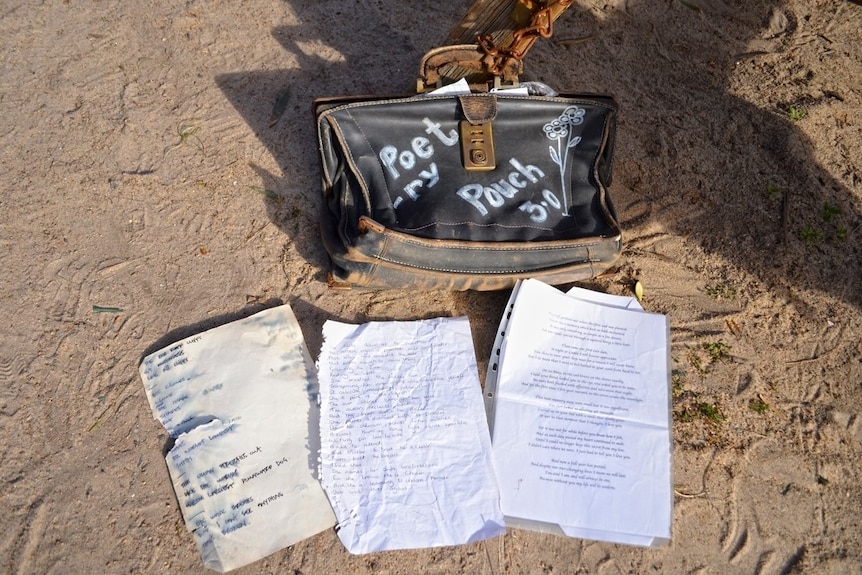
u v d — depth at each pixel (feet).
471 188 5.02
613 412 5.03
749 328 5.62
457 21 7.03
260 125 6.15
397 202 4.94
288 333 5.17
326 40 6.72
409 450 4.76
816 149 6.64
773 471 5.05
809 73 7.19
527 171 5.15
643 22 7.36
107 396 4.91
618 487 4.78
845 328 5.70
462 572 4.53
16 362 4.98
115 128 6.02
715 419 5.20
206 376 4.98
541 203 5.09
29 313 5.16
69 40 6.47
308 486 4.67
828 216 6.25
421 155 5.05
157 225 5.60
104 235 5.53
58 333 5.10
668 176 6.32
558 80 6.78
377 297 5.41
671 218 6.10
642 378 5.18
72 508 4.54
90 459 4.69
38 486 4.59
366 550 4.50
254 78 6.41
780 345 5.57
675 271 5.84
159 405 4.89
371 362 5.07
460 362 5.10
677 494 4.91
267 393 4.94
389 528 4.55
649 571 4.65
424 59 5.34
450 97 5.08
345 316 5.32
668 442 4.96
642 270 5.81
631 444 4.92
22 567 4.35
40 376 4.94
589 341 5.26
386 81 6.54
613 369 5.18
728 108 6.83
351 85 6.47
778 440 5.16
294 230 5.65
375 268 4.83
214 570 4.43
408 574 4.50
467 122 5.08
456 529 4.56
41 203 5.61
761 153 6.55
